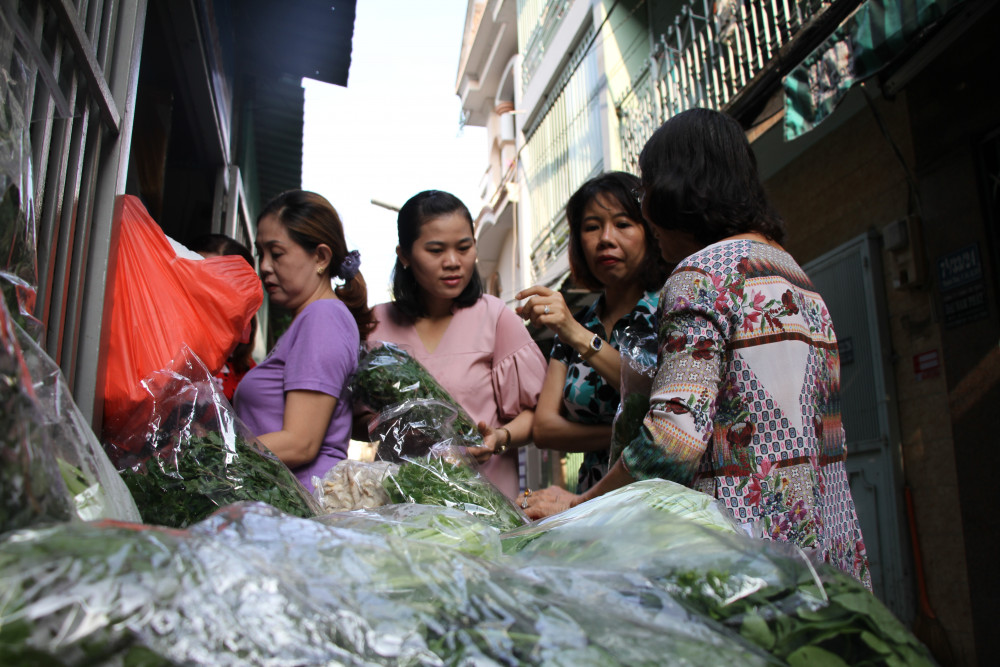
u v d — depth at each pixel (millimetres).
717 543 882
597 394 2559
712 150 1738
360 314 2570
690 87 7641
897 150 4734
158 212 4570
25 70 1204
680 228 1772
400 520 1059
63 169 1531
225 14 5215
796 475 1523
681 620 739
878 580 4926
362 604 660
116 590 567
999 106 4145
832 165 5645
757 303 1571
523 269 13695
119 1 1924
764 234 1741
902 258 4812
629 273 2586
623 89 10148
